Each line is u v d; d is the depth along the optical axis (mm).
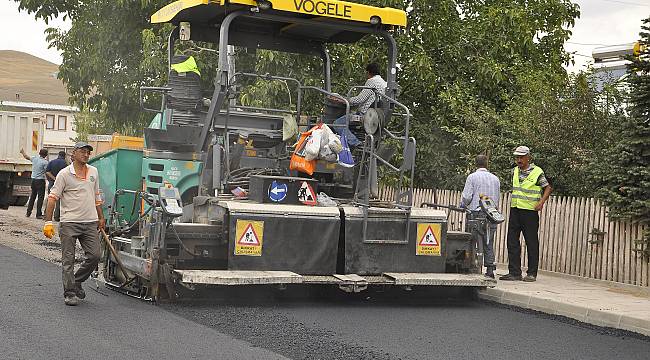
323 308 10898
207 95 12641
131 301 10844
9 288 11398
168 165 11977
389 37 12641
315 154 11312
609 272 13227
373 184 11898
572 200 14078
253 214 10688
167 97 12523
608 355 8695
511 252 13547
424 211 11648
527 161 13500
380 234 11250
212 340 8633
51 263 14094
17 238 18000
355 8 12188
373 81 12547
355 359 7996
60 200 10523
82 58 22141
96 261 10664
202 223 11141
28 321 9258
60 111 69938
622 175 12938
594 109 15578
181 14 12367
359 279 10758
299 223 10883
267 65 18391
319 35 13258
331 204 11320
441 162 20328
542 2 23500
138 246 11336
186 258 10695
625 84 14625
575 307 10922
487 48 22000
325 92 12281
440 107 20891
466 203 13070
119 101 22016
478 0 23406
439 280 11078
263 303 11086
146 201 11281
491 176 13039
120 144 14516
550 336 9594
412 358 8148
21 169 27156
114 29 21516
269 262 10758
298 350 8289
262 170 11789
